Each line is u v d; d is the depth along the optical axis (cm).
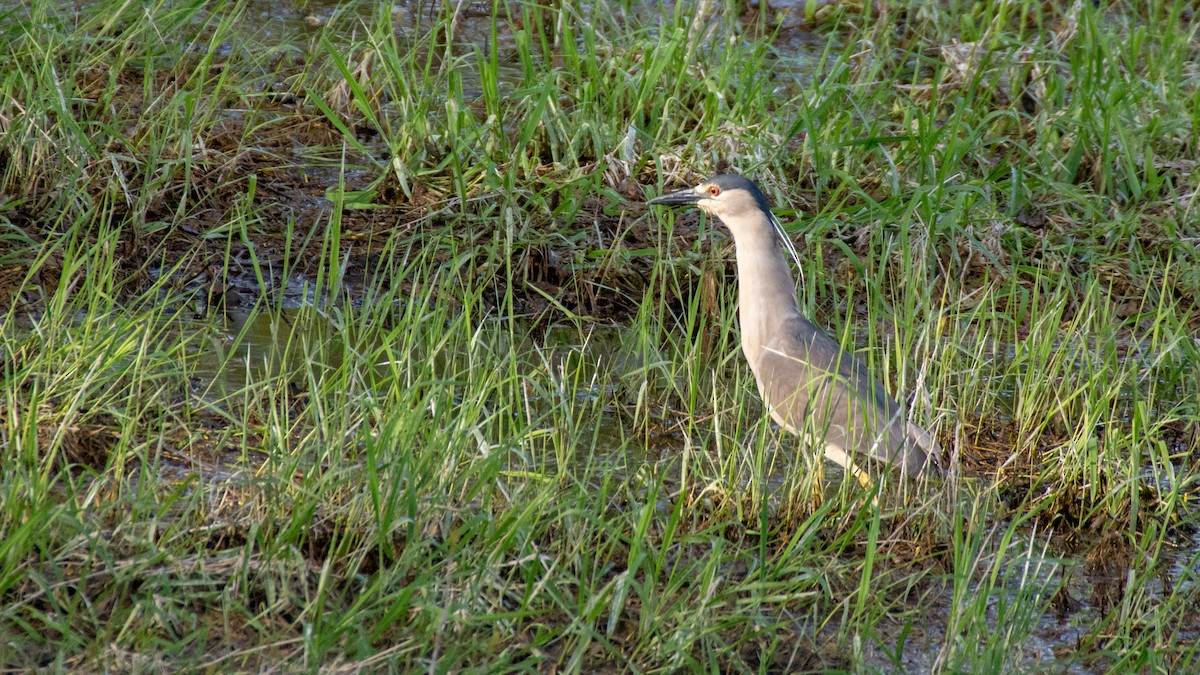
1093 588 1055
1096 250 1620
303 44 2064
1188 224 1645
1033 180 1709
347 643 850
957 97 1844
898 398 1206
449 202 1594
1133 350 1442
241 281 1466
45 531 890
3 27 1842
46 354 1158
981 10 2297
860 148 1725
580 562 955
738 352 1357
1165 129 1780
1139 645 941
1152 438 1262
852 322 1477
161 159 1617
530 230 1538
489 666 839
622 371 1366
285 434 1095
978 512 1135
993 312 1383
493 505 1043
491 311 1459
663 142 1716
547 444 1198
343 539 942
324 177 1673
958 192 1600
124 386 1166
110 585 878
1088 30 2056
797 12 2342
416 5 2267
